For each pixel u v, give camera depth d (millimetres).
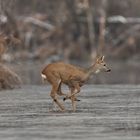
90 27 98188
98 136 20000
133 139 19391
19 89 41312
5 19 59562
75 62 89625
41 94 36875
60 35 97562
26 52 87500
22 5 96750
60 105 26875
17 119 24375
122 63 91375
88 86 44406
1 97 34844
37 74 61969
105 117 24781
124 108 28188
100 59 27172
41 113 26328
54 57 93312
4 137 19797
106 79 57438
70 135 20203
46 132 20844
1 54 42188
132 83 51438
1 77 40688
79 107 28688
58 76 26625
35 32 95562
